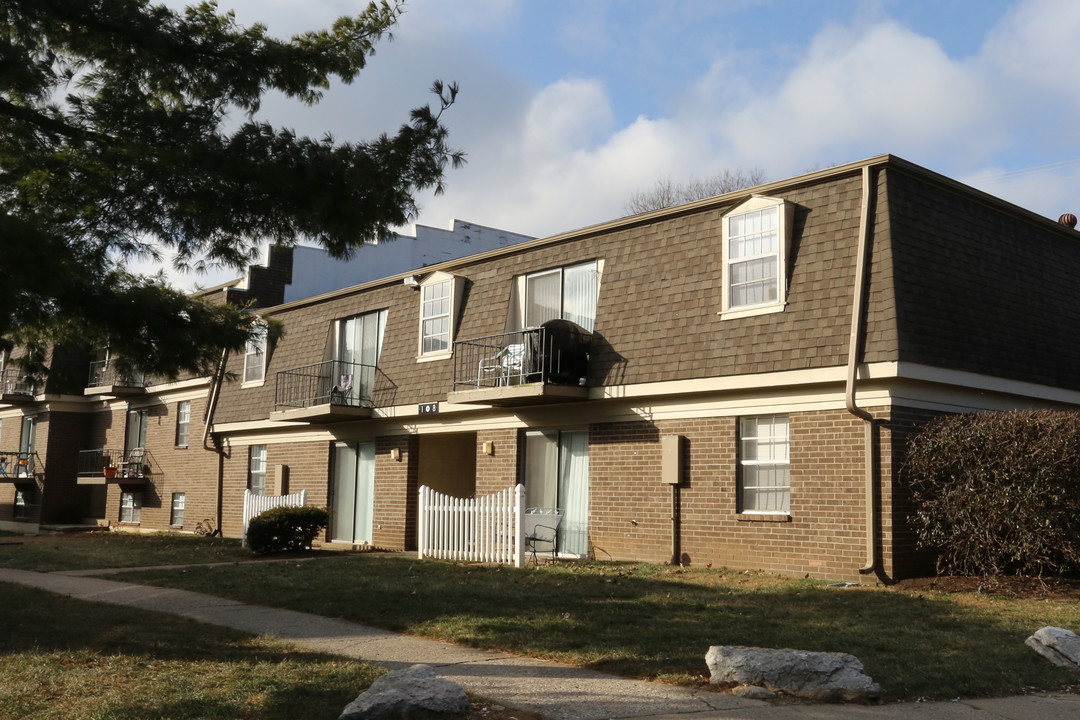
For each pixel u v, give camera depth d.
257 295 29.45
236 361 27.09
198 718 6.60
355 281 31.95
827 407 13.99
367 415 21.64
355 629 10.26
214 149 10.61
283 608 11.81
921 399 13.70
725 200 15.76
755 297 15.06
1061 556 12.52
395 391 21.38
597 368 16.94
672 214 16.56
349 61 11.59
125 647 9.17
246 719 6.60
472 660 8.52
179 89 11.35
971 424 12.53
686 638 9.15
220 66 11.14
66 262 10.27
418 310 21.44
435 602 11.62
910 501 13.34
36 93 10.54
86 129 10.88
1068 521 11.77
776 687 7.20
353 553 19.88
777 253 14.83
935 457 12.67
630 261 17.12
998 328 14.94
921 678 7.60
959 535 12.45
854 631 9.48
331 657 8.65
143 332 11.01
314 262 30.95
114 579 15.17
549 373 16.67
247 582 14.06
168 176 10.61
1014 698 7.23
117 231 11.22
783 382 14.27
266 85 11.42
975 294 14.74
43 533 31.69
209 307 11.91
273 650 9.02
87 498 34.50
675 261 16.36
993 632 9.47
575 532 17.58
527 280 19.08
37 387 12.34
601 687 7.43
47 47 11.04
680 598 11.74
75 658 8.67
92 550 21.09
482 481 19.23
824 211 14.55
